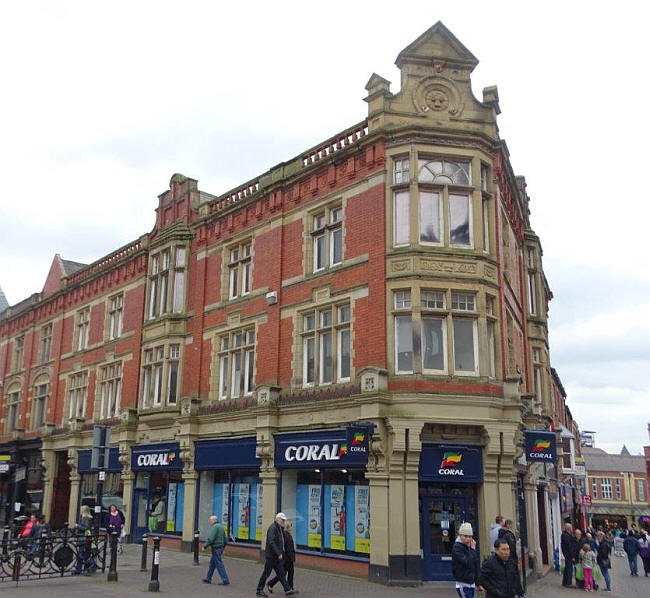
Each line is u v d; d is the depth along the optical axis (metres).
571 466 33.41
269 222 21.86
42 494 31.28
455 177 18.19
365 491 17.16
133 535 24.89
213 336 23.38
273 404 19.67
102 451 16.31
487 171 18.70
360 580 16.27
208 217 24.62
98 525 16.41
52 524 29.72
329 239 19.81
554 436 18.70
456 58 18.75
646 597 18.88
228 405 21.69
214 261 24.23
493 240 18.27
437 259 17.34
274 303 20.84
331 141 20.05
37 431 33.16
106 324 29.62
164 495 24.36
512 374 20.42
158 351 25.53
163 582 15.23
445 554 16.23
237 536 20.83
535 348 26.72
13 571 15.13
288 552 14.07
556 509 27.67
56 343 33.66
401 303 17.41
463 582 11.10
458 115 18.47
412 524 15.88
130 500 25.27
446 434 16.67
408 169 18.03
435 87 18.64
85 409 29.91
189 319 24.75
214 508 22.05
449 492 16.70
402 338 17.28
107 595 13.21
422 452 16.41
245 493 20.89
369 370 16.70
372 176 18.42
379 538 15.95
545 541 24.06
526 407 19.73
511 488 16.84
